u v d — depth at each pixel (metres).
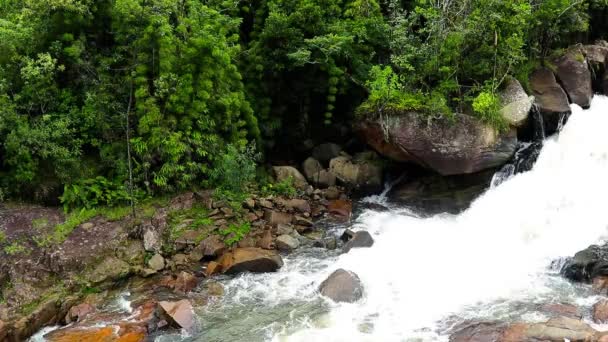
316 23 21.55
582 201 17.47
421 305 13.55
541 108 20.36
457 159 18.88
